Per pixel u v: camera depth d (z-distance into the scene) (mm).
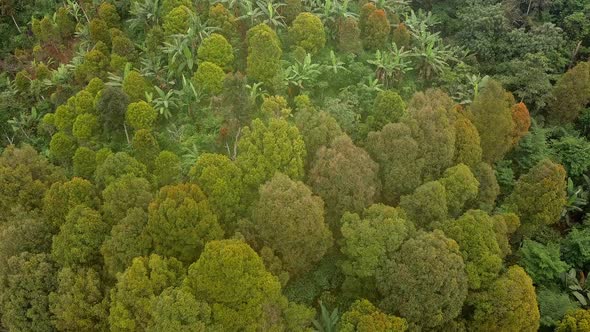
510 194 28969
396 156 25078
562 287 26781
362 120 29891
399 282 21750
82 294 21250
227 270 19469
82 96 28781
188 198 21094
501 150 29641
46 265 22141
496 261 22719
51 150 28531
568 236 28625
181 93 29844
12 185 24516
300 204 21781
